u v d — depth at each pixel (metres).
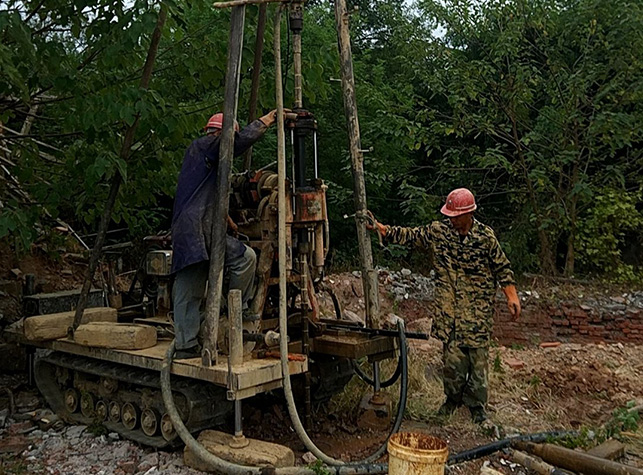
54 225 8.77
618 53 12.55
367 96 13.47
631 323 11.02
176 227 4.55
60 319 5.48
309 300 5.20
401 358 4.95
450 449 4.91
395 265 14.34
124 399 5.19
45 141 8.16
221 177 4.42
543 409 6.20
